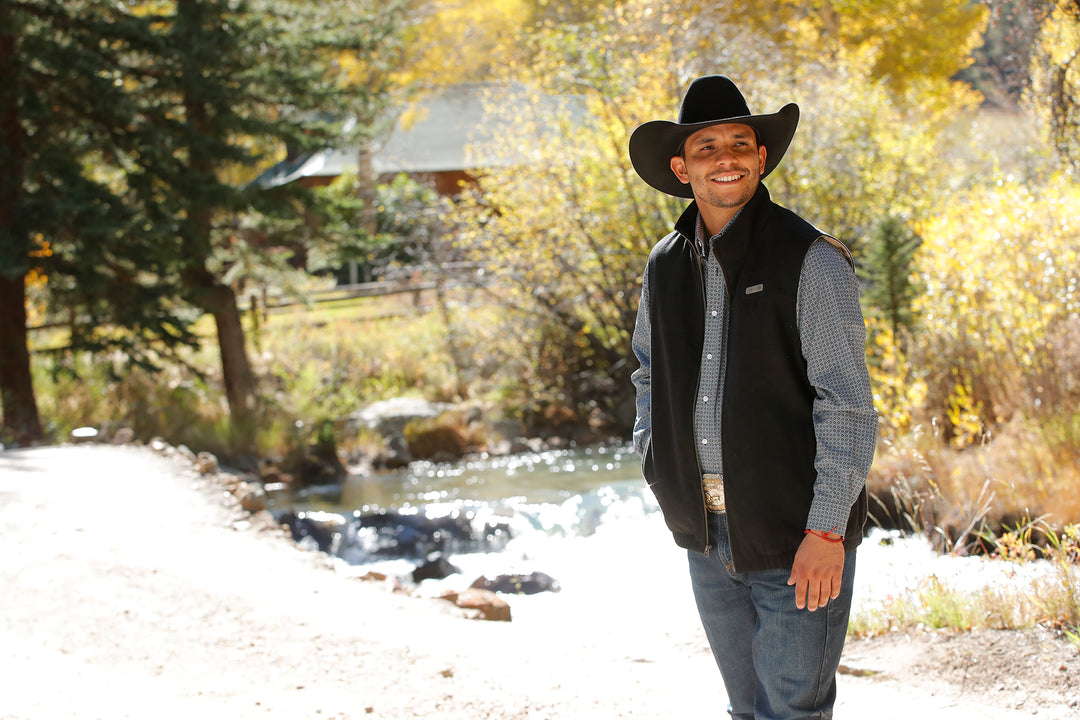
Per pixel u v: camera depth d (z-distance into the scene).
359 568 9.23
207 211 13.91
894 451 7.03
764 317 2.30
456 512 10.76
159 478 9.32
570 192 15.70
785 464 2.30
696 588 2.56
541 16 23.09
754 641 2.41
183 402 15.05
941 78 28.20
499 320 17.88
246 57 13.58
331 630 5.18
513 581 7.34
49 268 12.88
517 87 17.45
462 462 14.95
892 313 9.73
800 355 2.30
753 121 2.39
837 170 14.44
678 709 3.88
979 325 7.96
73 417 14.76
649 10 14.16
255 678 4.40
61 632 5.05
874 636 4.70
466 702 4.02
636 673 4.49
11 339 13.48
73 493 8.50
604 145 15.30
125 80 13.82
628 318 15.98
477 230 17.20
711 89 2.51
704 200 2.43
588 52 14.55
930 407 8.20
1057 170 8.85
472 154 18.91
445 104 32.34
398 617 5.61
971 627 4.49
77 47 12.66
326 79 15.55
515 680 4.36
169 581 6.04
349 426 15.42
